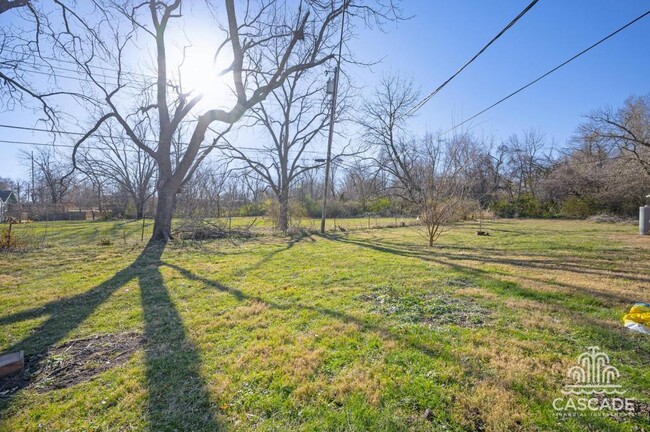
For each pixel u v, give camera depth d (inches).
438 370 100.6
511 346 117.0
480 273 240.1
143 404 87.0
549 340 122.6
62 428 78.8
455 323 141.3
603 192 956.0
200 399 88.7
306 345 120.3
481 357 109.0
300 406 85.0
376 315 151.6
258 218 753.6
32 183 1558.8
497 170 1497.3
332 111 591.2
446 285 205.8
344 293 190.4
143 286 213.6
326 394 89.7
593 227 701.3
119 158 1222.9
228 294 192.5
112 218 1254.9
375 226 738.2
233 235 514.3
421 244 431.5
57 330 140.2
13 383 99.3
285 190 713.6
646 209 532.1
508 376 96.7
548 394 88.0
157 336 132.3
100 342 127.6
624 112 901.8
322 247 402.9
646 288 195.6
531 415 79.7
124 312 162.7
